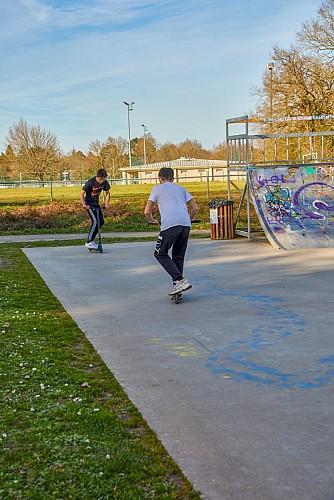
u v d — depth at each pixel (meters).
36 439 3.54
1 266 11.41
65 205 23.89
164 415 4.00
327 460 3.29
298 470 3.19
